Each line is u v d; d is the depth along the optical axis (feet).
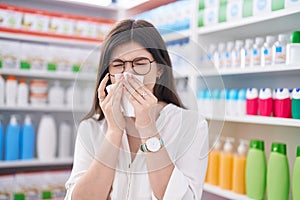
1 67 8.15
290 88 6.48
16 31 8.29
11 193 8.26
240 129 7.59
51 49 8.82
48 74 8.75
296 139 6.32
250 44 6.36
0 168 8.75
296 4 5.28
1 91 8.18
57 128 9.76
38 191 8.55
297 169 5.36
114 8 9.18
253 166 6.06
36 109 8.73
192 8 7.20
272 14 5.68
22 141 8.52
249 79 7.43
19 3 9.30
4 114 9.03
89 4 9.16
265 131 7.00
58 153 9.39
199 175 3.50
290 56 5.41
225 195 6.56
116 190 3.57
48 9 9.64
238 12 6.40
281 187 5.64
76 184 3.59
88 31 9.14
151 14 6.18
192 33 7.16
